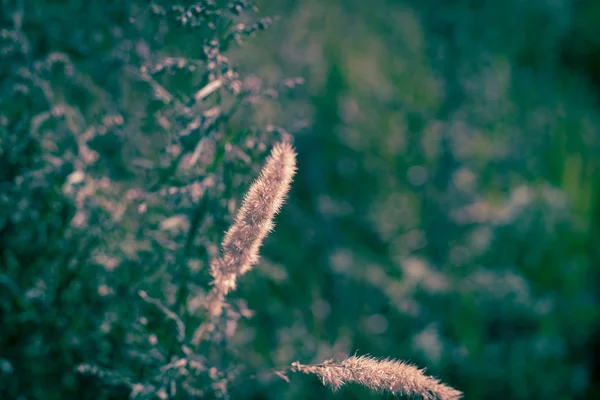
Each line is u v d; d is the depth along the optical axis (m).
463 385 0.80
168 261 0.58
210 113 0.57
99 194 0.62
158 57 0.64
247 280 0.64
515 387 0.82
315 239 0.83
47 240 0.62
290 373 0.71
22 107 0.65
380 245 0.89
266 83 0.76
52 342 0.60
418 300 0.82
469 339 0.82
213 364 0.59
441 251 0.88
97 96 0.68
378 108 0.97
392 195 0.91
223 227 0.56
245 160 0.57
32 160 0.62
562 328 0.91
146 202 0.59
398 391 0.49
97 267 0.60
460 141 0.95
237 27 0.58
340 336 0.77
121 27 0.67
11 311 0.63
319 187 0.88
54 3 0.71
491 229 0.91
